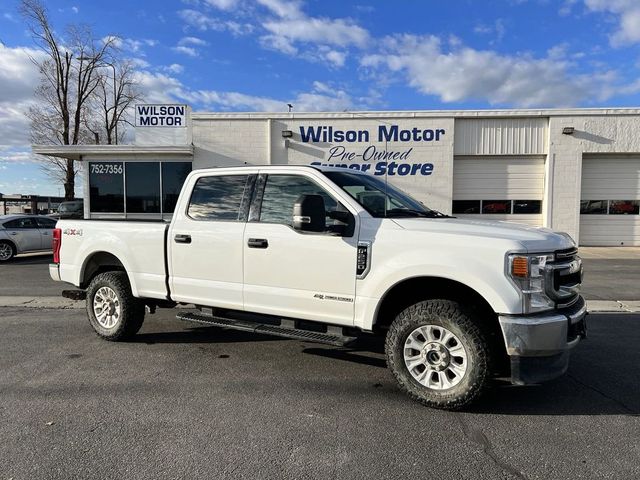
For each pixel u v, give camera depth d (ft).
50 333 20.97
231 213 16.65
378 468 10.12
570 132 58.08
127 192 63.21
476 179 60.95
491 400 13.73
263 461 10.36
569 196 59.11
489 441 11.31
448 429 11.92
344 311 14.28
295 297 15.06
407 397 13.92
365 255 13.83
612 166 59.93
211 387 14.64
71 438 11.34
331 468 10.10
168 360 17.24
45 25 115.75
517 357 12.08
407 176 60.49
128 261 18.71
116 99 145.89
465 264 12.48
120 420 12.32
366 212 14.35
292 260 15.01
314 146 61.26
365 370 16.28
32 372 15.92
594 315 24.59
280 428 11.92
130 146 60.39
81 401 13.52
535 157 60.18
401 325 13.39
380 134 60.49
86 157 63.05
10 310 25.95
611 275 37.35
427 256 12.92
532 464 10.28
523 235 12.79
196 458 10.46
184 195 17.85
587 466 10.20
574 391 14.48
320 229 13.50
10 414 12.65
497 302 12.09
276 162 61.62
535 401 13.69
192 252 17.11
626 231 60.29
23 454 10.59
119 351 18.29
